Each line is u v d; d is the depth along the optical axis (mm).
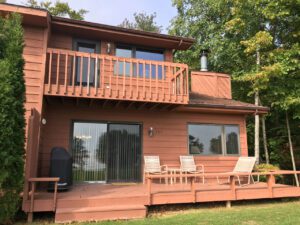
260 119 15000
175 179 8945
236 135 10289
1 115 4918
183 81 8773
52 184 6602
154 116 9477
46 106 8180
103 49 9492
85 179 8391
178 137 9586
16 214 5766
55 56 8539
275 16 12234
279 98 12500
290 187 7945
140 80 9289
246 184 8750
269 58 12414
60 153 6875
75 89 7434
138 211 5855
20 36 5457
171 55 10398
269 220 5309
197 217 5562
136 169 8953
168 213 6387
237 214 5852
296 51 11859
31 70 7297
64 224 5270
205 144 9859
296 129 14398
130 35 9297
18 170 5137
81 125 8648
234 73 14797
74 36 9188
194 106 9180
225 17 16234
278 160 14891
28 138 5668
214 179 9617
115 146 8867
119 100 7961
